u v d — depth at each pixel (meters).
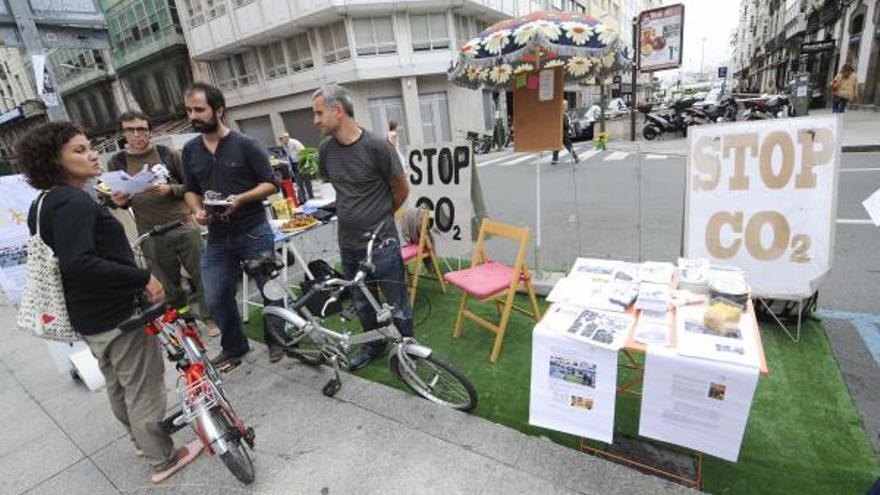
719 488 1.87
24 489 2.27
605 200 6.82
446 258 4.73
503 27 3.09
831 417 2.18
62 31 3.97
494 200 7.77
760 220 2.83
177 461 2.29
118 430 2.64
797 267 2.78
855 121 10.98
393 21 15.23
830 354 2.63
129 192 2.63
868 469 1.88
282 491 2.05
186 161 2.84
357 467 2.14
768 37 36.31
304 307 2.70
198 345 2.24
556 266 4.45
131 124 3.08
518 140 3.67
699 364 1.65
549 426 2.05
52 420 2.81
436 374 2.52
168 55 19.25
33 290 1.84
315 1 14.05
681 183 7.40
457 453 2.15
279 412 2.61
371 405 2.57
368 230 2.68
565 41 2.83
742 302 1.96
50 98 3.94
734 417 1.65
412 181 4.23
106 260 1.78
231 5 16.22
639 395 2.47
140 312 2.00
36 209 1.75
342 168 2.62
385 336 2.50
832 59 16.47
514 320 3.44
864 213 4.83
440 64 16.12
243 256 2.92
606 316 2.01
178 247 3.41
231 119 20.33
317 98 2.43
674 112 13.68
